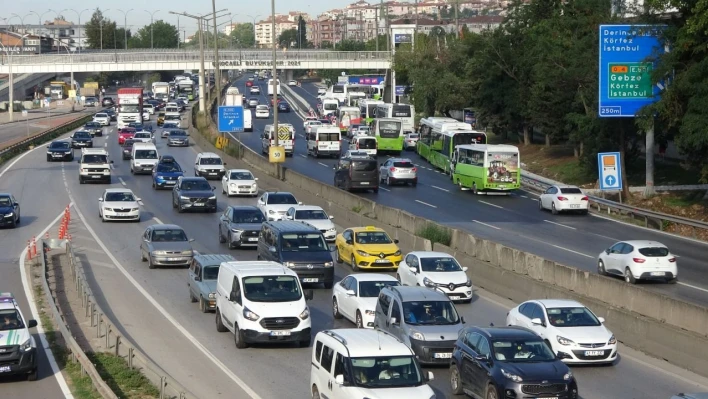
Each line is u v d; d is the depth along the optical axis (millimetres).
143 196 71000
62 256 46938
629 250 39750
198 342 29609
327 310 35031
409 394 19859
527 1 106250
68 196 70250
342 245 44844
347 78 189750
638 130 66250
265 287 29156
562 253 46938
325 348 21594
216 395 23359
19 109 183250
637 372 26125
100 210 60000
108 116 141250
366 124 124188
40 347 28719
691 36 54938
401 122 101062
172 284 39844
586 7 79250
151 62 147375
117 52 151250
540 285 34812
